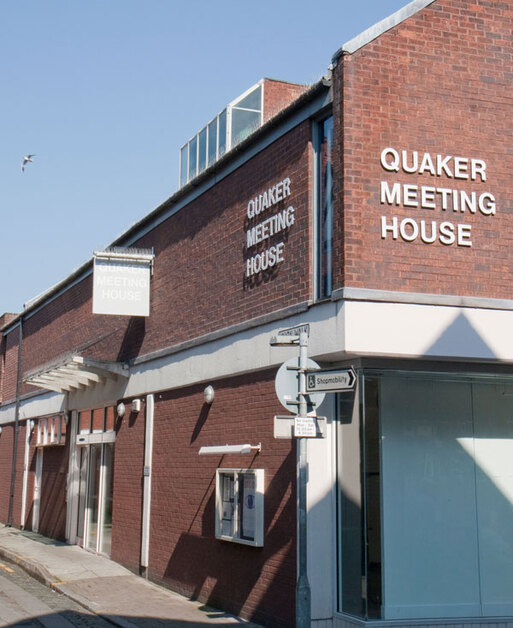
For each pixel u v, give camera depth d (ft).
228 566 41.09
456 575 34.01
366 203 33.71
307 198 36.86
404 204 34.17
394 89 34.94
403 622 32.58
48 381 69.31
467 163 35.37
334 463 34.78
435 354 33.37
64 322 77.92
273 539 36.86
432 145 35.04
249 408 40.47
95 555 61.41
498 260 35.14
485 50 36.55
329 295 35.06
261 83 58.23
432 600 33.45
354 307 32.78
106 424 63.36
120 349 60.64
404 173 34.45
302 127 37.91
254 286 40.98
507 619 34.04
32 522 83.30
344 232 33.24
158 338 53.31
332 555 34.12
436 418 34.81
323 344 33.94
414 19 35.76
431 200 34.63
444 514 34.24
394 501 33.58
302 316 35.86
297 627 28.45
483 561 34.50
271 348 38.42
